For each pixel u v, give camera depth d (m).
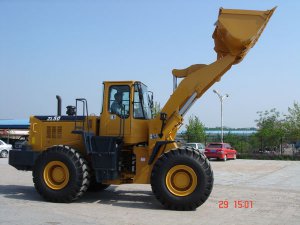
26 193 10.86
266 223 7.52
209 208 9.04
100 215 8.02
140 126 9.72
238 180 15.57
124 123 9.66
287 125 43.75
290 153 37.66
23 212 8.16
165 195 8.72
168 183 8.79
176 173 8.80
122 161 10.02
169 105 9.53
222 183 14.41
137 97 9.88
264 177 16.92
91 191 11.44
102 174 9.55
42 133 10.74
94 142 9.65
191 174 8.68
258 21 9.01
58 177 9.50
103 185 11.38
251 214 8.40
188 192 8.69
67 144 10.42
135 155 9.68
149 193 11.23
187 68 9.84
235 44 9.08
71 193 9.30
